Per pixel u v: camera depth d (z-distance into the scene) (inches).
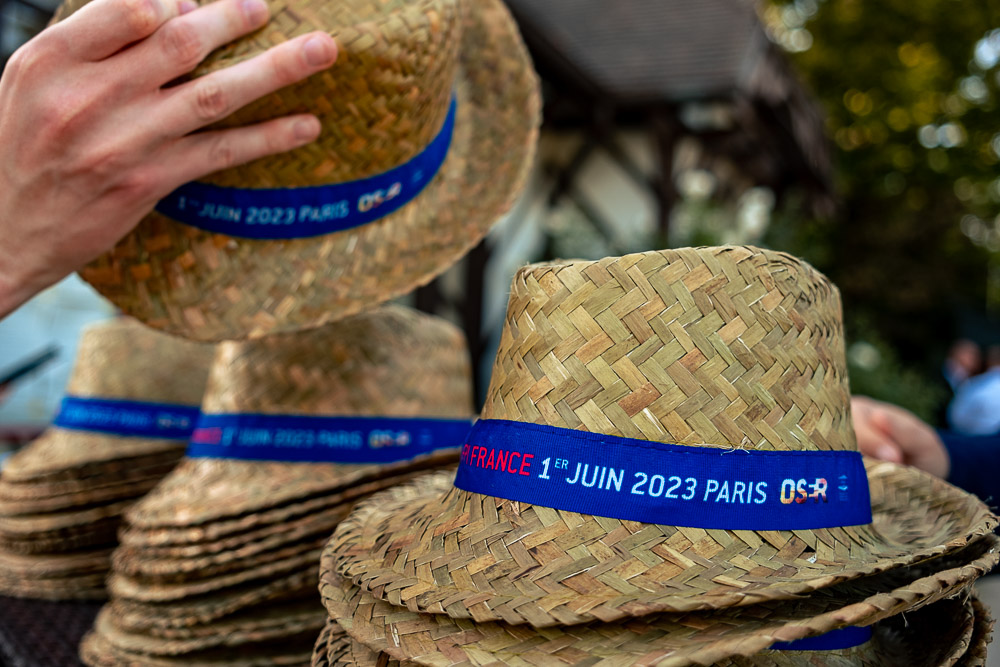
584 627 25.8
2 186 37.1
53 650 57.1
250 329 42.7
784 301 30.3
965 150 666.8
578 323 29.9
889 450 49.5
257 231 43.7
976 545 28.7
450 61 46.1
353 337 55.1
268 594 47.5
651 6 358.3
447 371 60.1
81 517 69.1
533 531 28.4
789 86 329.7
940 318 510.0
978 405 179.5
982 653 28.5
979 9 633.0
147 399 74.8
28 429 177.3
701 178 368.2
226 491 51.2
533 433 29.6
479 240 49.9
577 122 295.4
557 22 354.9
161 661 49.4
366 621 28.6
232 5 37.6
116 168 36.4
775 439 28.8
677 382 28.6
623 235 293.9
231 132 39.2
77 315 225.9
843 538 29.0
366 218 45.8
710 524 27.6
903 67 649.0
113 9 34.4
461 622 27.3
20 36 173.3
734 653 21.9
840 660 28.4
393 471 46.8
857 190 643.5
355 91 41.0
